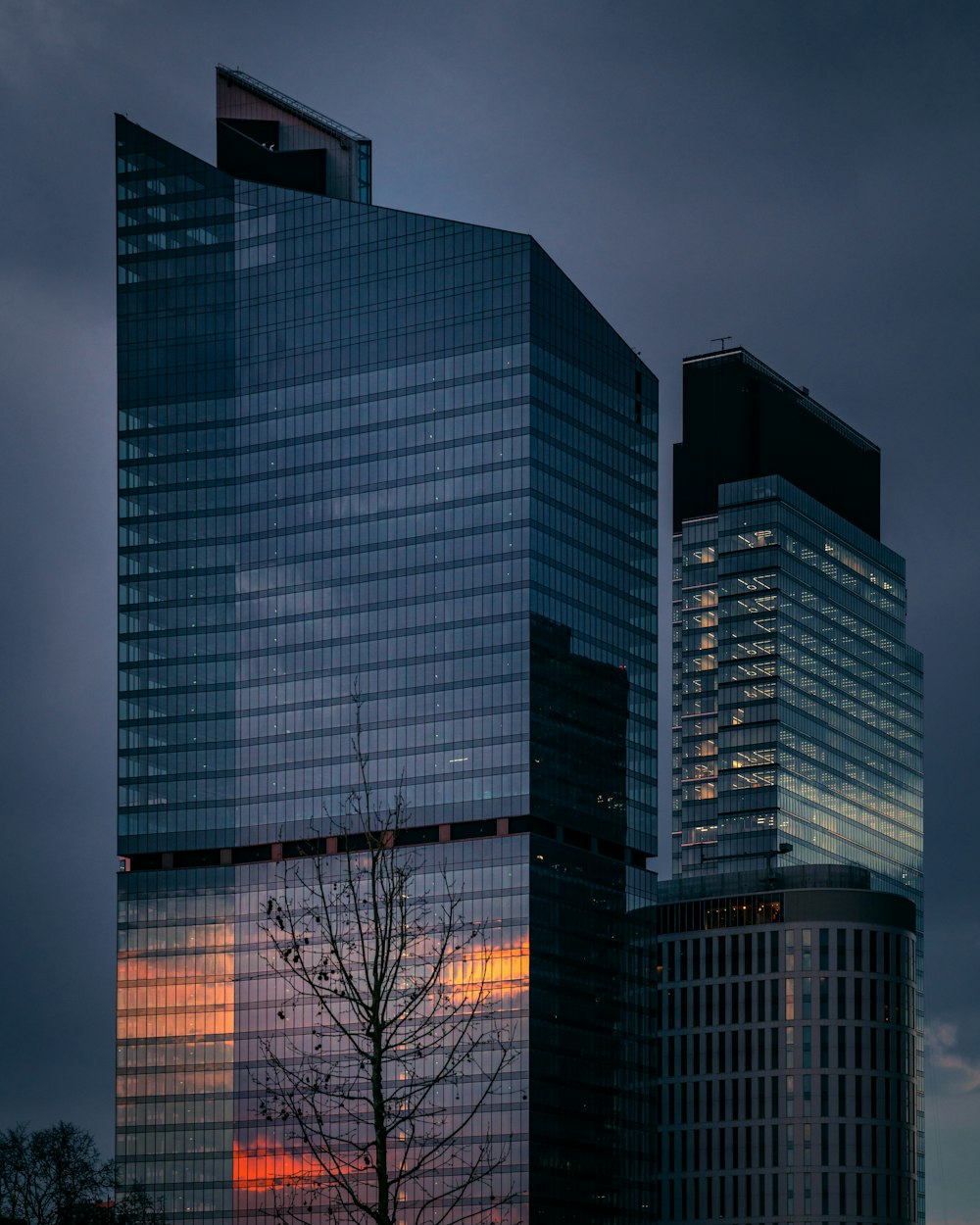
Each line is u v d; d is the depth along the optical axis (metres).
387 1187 63.88
